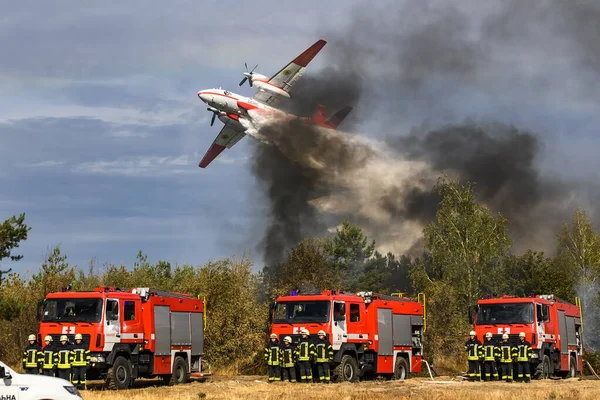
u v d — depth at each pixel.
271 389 25.33
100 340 25.12
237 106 53.09
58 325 25.41
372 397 22.20
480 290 56.28
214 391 24.70
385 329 30.39
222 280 38.59
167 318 28.14
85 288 38.12
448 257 56.19
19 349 34.75
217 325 37.34
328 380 28.28
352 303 29.12
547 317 31.70
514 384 28.09
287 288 46.78
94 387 27.33
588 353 39.75
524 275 56.44
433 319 42.19
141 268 43.22
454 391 24.16
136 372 26.58
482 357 30.09
